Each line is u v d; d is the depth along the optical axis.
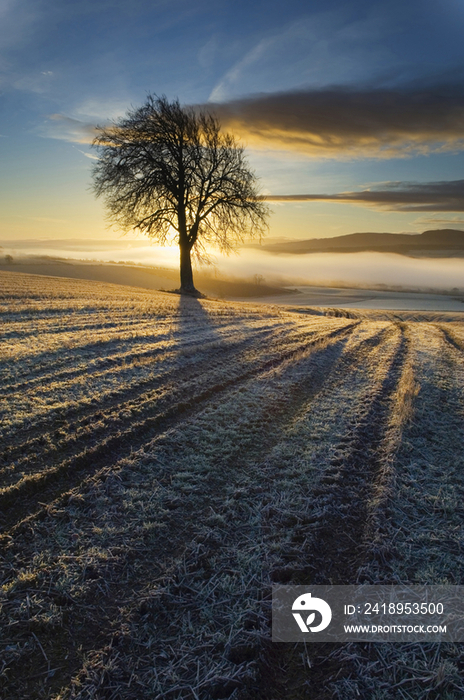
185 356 11.09
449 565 3.96
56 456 5.35
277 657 3.06
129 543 4.01
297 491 5.07
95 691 2.69
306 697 2.78
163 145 32.12
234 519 4.50
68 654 2.95
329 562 3.98
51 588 3.43
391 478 5.43
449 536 4.38
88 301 19.58
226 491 5.04
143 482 5.06
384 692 2.78
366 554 4.05
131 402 7.37
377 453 6.33
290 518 4.55
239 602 3.45
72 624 3.17
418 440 6.84
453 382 10.72
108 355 10.19
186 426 6.72
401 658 3.04
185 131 32.19
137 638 3.09
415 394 9.12
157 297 26.22
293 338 15.59
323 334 17.53
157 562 3.83
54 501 4.51
